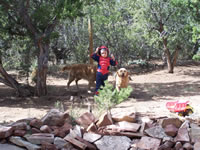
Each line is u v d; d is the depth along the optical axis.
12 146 3.82
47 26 11.05
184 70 20.41
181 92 11.34
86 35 25.42
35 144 3.83
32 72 12.94
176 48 19.33
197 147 3.78
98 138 4.00
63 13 9.63
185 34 18.14
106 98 4.97
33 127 4.12
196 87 12.69
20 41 13.91
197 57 16.08
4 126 4.11
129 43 23.78
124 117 4.32
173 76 17.86
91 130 4.16
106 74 9.41
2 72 10.73
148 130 4.09
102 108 4.89
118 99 5.04
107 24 21.78
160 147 3.83
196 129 4.02
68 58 26.44
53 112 4.34
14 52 16.88
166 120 4.18
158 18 18.27
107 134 4.10
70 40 26.45
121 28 22.06
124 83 9.32
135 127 4.15
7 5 10.62
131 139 4.07
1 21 12.02
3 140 3.90
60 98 10.07
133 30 20.19
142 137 3.98
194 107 7.28
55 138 3.93
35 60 16.95
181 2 14.11
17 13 10.79
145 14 18.09
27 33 11.37
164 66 23.94
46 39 10.77
